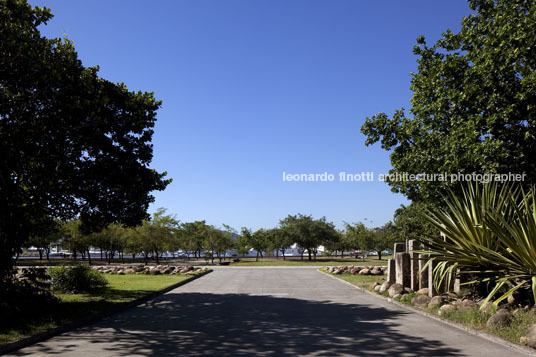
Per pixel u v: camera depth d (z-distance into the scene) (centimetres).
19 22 957
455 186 1329
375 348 636
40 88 941
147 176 1204
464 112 1388
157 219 4084
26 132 916
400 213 3030
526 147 1225
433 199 1464
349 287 1719
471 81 1352
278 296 1400
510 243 770
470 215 988
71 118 996
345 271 2545
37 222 1140
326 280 2109
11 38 911
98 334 768
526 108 1227
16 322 817
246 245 5528
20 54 909
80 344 686
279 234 5597
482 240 906
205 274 2644
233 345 666
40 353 627
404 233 2925
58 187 1080
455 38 1605
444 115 1505
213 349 639
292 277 2341
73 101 973
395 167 1695
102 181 1141
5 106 927
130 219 1248
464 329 768
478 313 802
